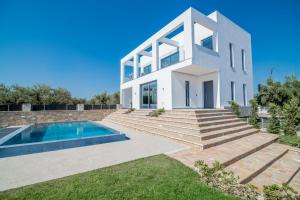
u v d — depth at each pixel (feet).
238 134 28.14
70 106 61.57
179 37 55.21
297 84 70.18
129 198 9.57
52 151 20.49
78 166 15.15
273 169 16.61
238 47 54.44
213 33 45.62
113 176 12.56
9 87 78.79
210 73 47.98
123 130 37.83
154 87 54.95
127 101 79.15
